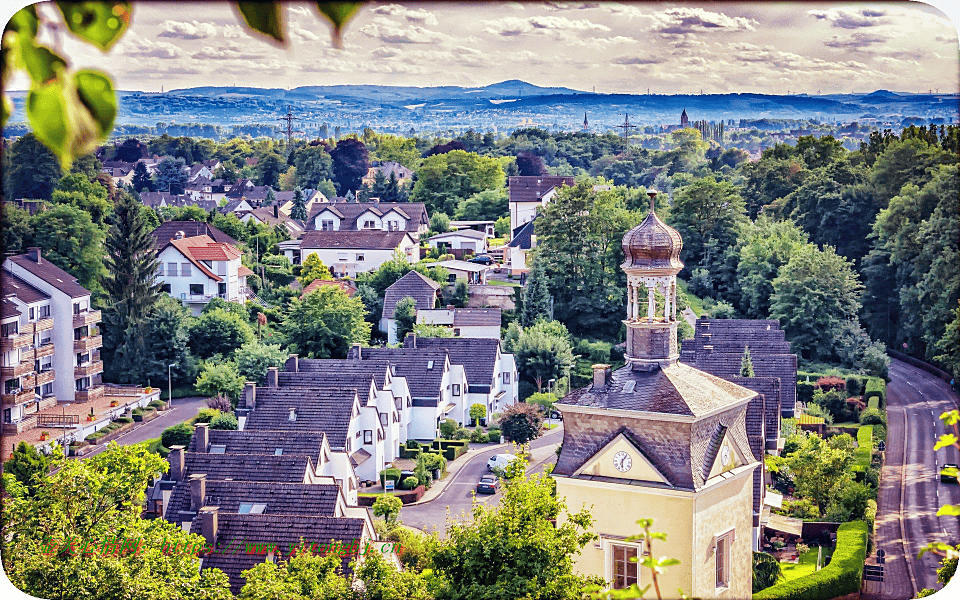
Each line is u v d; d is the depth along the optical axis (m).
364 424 87.25
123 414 99.25
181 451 68.75
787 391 85.56
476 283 147.75
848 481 67.25
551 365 112.38
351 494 79.62
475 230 185.88
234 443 76.31
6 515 43.91
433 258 166.88
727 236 139.25
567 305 131.88
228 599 43.28
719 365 88.19
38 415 94.25
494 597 32.62
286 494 62.19
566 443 34.94
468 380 106.69
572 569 34.59
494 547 34.12
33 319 99.19
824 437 85.94
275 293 137.38
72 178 150.25
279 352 104.75
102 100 6.02
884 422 87.94
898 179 135.50
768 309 126.56
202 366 109.25
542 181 183.50
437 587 34.69
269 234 169.12
